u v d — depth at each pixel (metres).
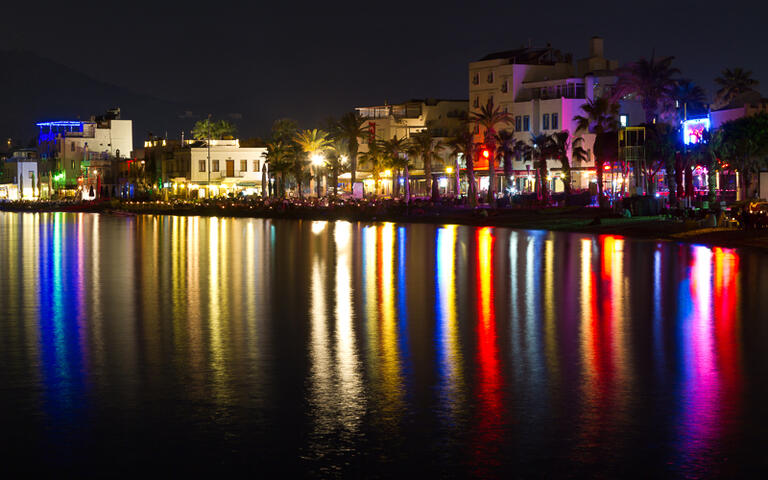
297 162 123.44
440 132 129.62
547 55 114.25
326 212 90.19
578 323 18.25
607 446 9.57
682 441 9.74
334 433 10.09
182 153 145.62
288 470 8.84
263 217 94.06
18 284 26.61
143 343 16.05
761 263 32.38
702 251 38.66
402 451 9.42
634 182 83.19
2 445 9.66
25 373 13.41
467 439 9.84
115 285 26.19
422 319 18.91
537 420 10.61
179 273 29.88
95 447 9.59
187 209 115.81
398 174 120.25
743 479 8.57
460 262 33.59
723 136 65.12
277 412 11.00
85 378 13.02
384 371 13.46
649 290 24.06
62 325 18.25
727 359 14.33
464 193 116.38
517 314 19.61
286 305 21.38
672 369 13.53
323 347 15.56
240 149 142.75
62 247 44.66
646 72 87.06
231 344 15.89
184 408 11.20
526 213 73.62
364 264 33.03
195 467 8.93
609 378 12.90
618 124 87.19
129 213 121.19
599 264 32.31
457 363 14.08
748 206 50.38
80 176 187.25
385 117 130.88
